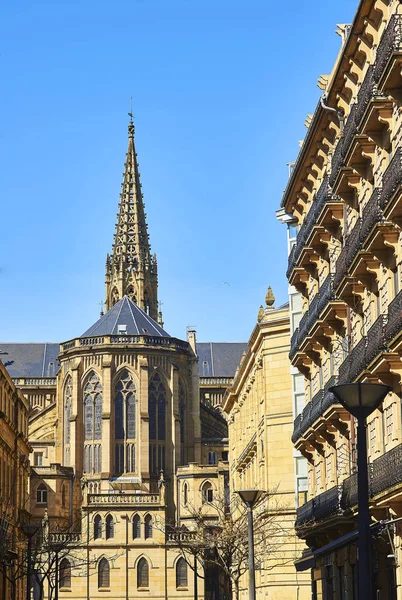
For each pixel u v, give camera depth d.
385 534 41.72
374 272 42.56
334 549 51.62
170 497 159.62
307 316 57.00
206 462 167.75
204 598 137.75
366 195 44.12
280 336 77.75
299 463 74.31
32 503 152.62
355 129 42.09
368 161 43.31
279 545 75.06
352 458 48.19
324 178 53.44
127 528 139.50
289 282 62.00
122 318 170.88
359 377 40.72
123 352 161.75
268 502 76.38
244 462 93.38
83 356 162.62
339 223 50.38
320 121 51.69
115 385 161.12
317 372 57.28
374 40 42.16
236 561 88.06
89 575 137.25
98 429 160.00
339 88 48.00
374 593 42.72
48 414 170.00
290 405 76.62
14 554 87.81
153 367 163.00
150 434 161.50
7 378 92.38
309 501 57.34
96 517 139.75
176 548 139.50
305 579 74.31
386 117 39.19
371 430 45.09
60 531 126.25
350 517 46.53
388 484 38.16
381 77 36.09
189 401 168.25
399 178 34.78
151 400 162.75
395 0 38.75
